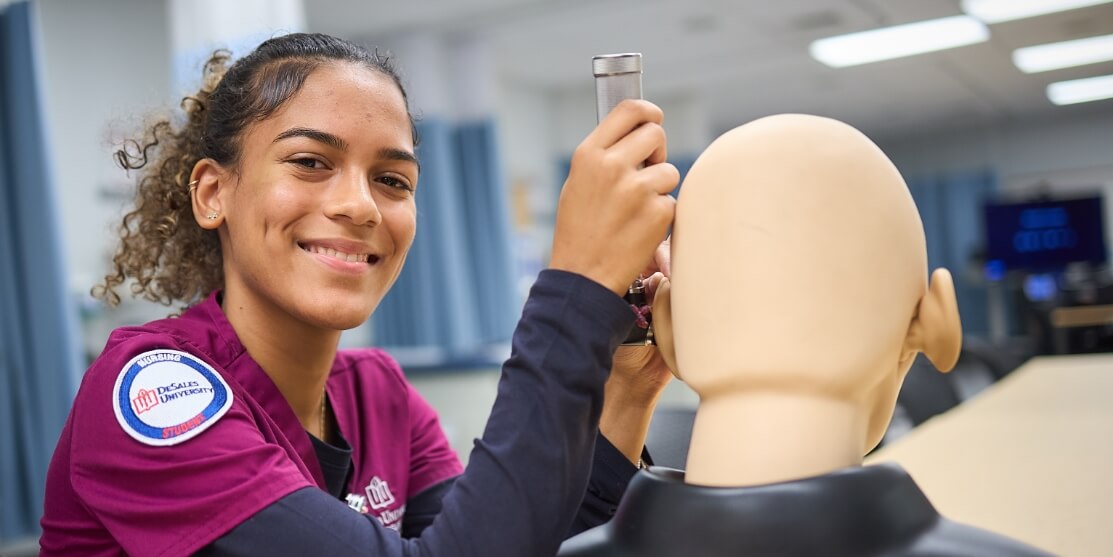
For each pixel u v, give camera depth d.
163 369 0.81
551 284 0.63
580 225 0.62
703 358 0.55
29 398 3.40
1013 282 8.22
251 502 0.72
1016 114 10.62
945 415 1.92
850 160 0.54
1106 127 10.80
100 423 0.78
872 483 0.49
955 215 11.43
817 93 8.88
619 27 6.29
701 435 0.56
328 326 0.90
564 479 0.62
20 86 3.37
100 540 0.85
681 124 8.67
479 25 6.12
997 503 1.16
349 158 0.89
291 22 3.55
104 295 1.19
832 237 0.53
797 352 0.52
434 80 6.18
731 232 0.54
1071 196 8.00
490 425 0.65
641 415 0.79
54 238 3.40
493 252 6.26
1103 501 1.13
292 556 0.70
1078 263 8.00
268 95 0.89
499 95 7.74
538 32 6.34
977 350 3.15
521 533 0.61
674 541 0.50
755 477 0.52
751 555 0.48
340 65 0.91
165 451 0.75
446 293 6.00
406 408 1.22
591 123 8.45
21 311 3.42
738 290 0.54
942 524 0.51
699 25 6.29
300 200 0.88
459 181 6.32
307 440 0.98
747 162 0.55
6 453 3.36
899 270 0.54
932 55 7.36
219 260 1.11
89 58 4.84
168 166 1.12
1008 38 6.83
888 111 9.97
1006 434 1.64
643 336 0.70
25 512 3.41
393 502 1.13
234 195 0.93
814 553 0.47
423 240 6.06
